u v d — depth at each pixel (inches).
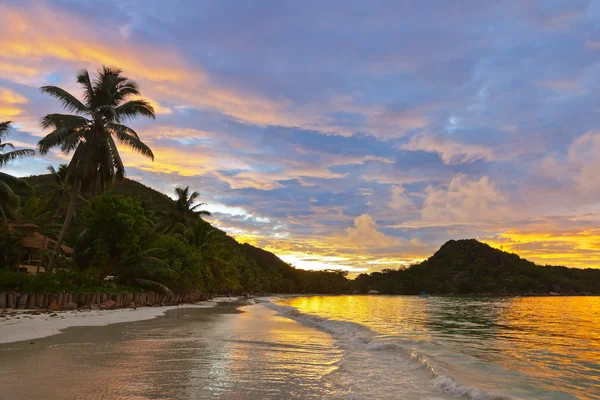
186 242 2025.1
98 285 1193.4
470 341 689.0
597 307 2608.3
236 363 361.1
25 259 1374.3
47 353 378.9
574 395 300.0
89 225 1208.8
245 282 4303.6
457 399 266.8
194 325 716.0
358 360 409.4
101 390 251.1
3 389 248.1
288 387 282.7
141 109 1293.1
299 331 686.5
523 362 464.4
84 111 1240.2
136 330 601.9
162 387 265.7
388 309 1999.3
